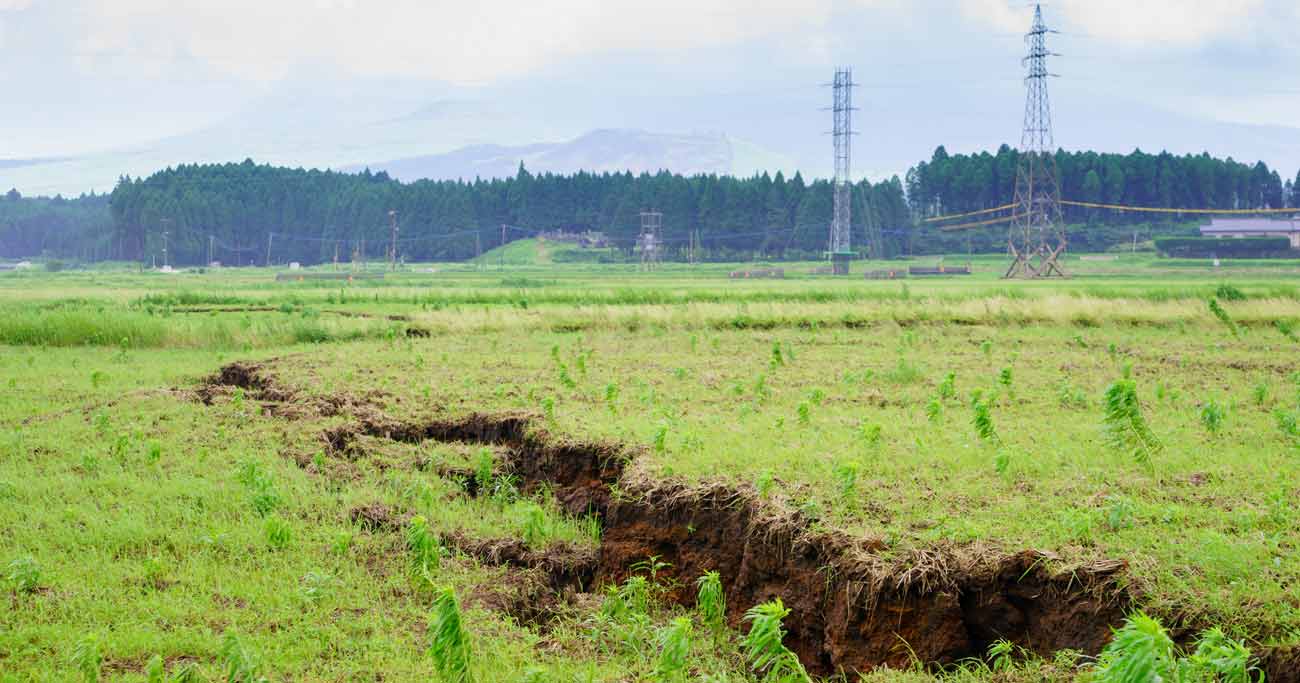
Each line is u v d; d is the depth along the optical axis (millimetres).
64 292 60219
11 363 24109
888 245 163000
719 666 9086
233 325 29891
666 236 176375
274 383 20234
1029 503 10398
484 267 160625
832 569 9516
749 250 171625
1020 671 8141
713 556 11109
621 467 13297
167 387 20375
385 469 14461
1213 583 8195
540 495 13906
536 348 25859
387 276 116375
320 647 8805
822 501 10609
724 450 12797
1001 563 8961
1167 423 14375
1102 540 9211
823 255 164750
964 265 131375
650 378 20109
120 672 8305
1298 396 15992
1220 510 9930
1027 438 13352
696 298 42125
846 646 9156
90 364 24172
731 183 180250
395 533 11719
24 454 14742
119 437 15062
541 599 10547
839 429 14109
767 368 21500
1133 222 163125
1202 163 168000
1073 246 151625
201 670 8148
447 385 19562
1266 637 7598
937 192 177250
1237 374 20031
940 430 13898
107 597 9711
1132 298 37438
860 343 26734
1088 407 15898
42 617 9195
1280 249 129375
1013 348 25016
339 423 16594
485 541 11680
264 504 12227
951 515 10102
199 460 14477
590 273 124500
